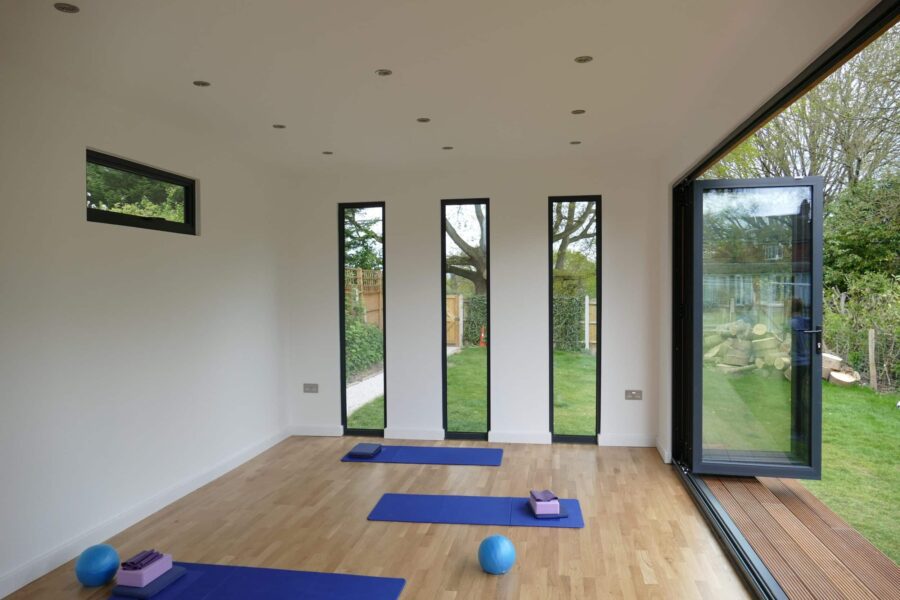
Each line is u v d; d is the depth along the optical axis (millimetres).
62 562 3352
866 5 1657
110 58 3014
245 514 4102
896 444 5461
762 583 2879
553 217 6008
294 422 6383
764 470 4441
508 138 4746
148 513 4086
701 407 4574
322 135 4625
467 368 6180
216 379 4969
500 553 3139
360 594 2949
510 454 5539
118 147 3836
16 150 3119
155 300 4219
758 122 2967
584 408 5996
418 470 5074
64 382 3416
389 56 3025
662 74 3303
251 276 5578
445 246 6156
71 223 3477
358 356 6375
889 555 4059
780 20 2408
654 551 3426
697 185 4527
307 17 2555
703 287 4555
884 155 6141
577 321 6008
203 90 3547
